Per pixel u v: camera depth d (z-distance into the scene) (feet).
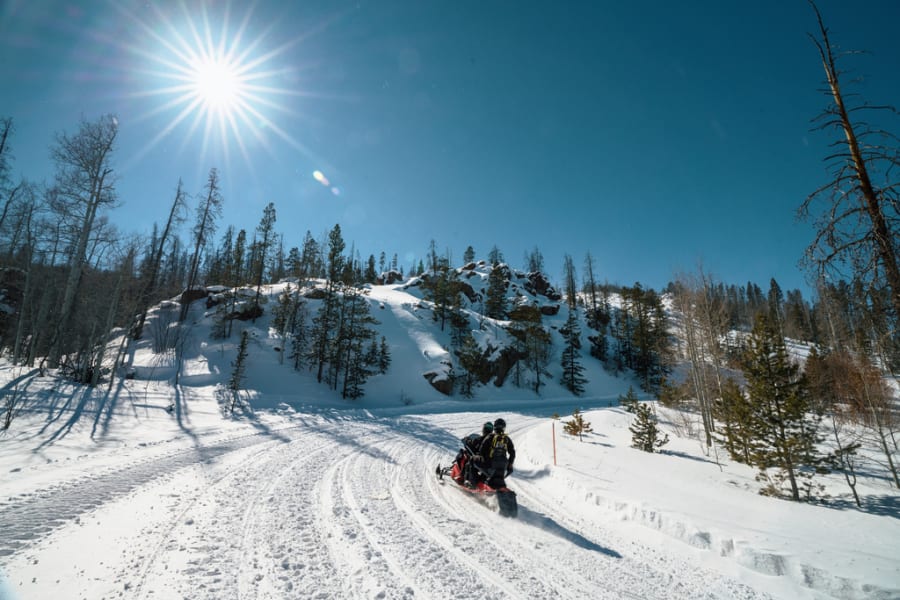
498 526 19.26
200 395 69.36
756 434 27.89
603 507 22.62
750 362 29.09
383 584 12.80
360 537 16.47
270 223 140.36
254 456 30.40
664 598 13.37
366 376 110.93
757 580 14.96
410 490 24.20
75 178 64.44
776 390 27.37
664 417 66.95
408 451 37.32
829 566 14.82
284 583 12.31
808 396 27.22
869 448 40.73
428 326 150.92
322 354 106.32
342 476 26.25
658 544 18.22
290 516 18.19
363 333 114.11
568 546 17.47
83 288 78.48
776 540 17.13
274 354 110.32
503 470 22.45
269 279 185.98
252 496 20.72
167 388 70.38
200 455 29.66
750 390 28.84
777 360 27.81
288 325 124.26
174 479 23.00
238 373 80.02
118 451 29.66
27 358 79.00
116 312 71.46
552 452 36.45
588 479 26.76
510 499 21.02
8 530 14.90
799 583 14.69
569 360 156.87
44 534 14.74
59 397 47.67
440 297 161.89
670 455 38.73
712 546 17.48
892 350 21.97
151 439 35.01
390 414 74.28
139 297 75.36
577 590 13.52
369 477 26.55
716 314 57.82
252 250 157.07
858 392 36.65
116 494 19.80
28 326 100.78
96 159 65.36
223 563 13.30
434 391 115.96
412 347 132.05
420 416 72.13
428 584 13.06
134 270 74.28
